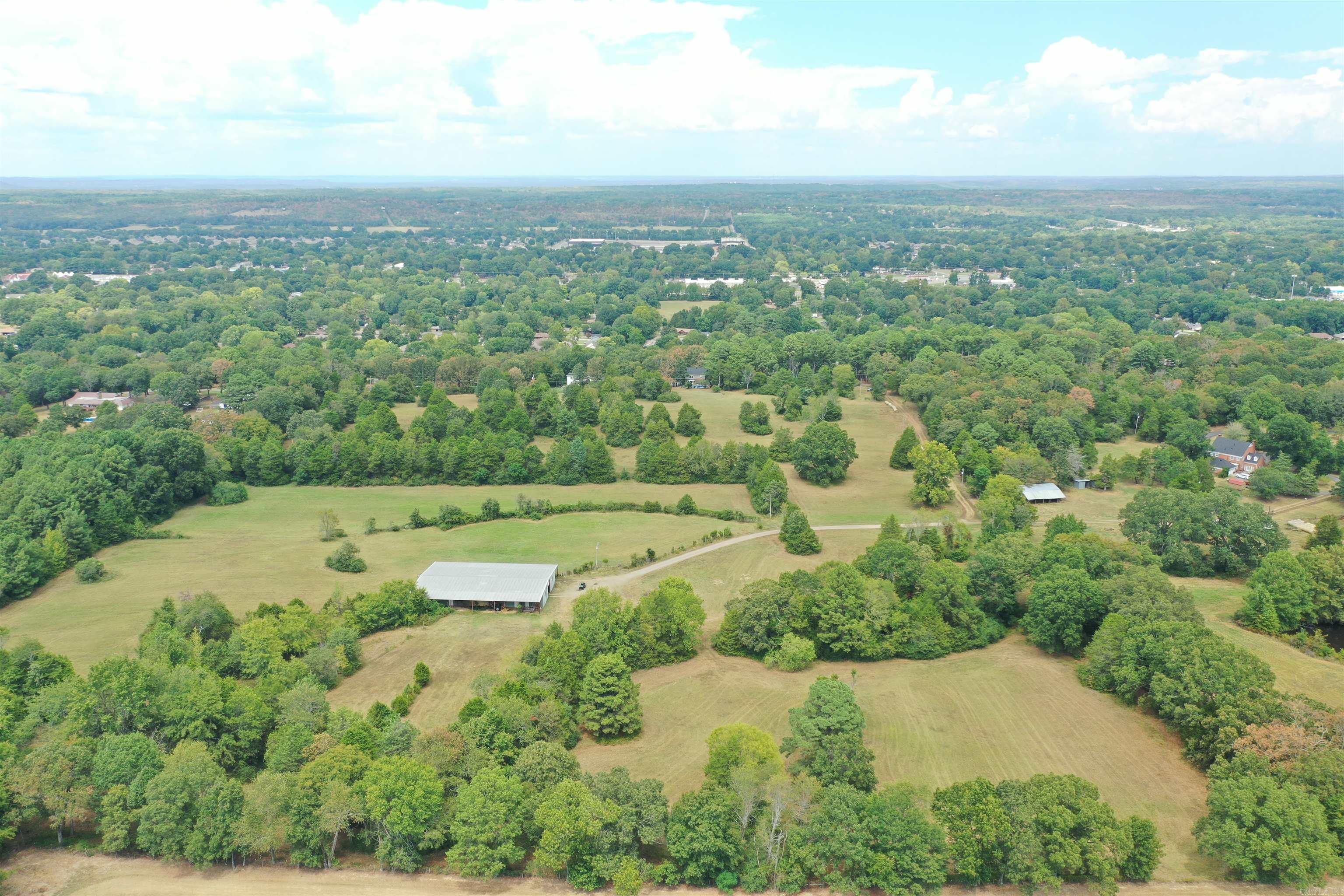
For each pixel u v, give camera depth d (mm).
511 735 94188
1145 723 105250
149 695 95938
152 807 80625
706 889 80250
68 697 94625
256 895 78250
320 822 80750
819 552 161750
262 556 160000
